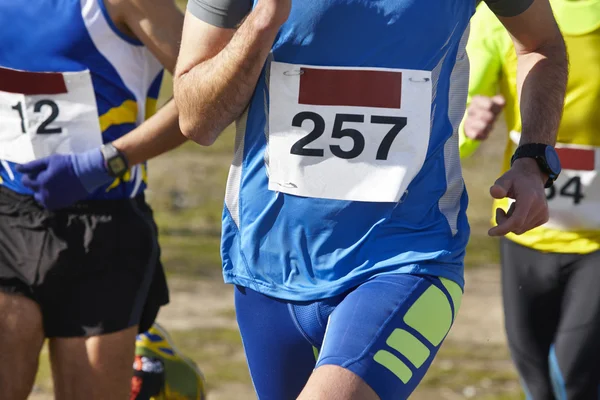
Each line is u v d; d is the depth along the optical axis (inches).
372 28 383.6
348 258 395.9
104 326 501.7
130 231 510.9
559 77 424.5
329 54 387.9
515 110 609.6
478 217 1371.8
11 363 503.2
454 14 389.7
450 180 403.2
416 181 395.2
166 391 575.8
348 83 389.1
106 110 506.0
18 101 503.2
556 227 607.2
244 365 847.7
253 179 405.7
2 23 499.5
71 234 501.0
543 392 636.7
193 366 597.9
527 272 622.5
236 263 417.7
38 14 497.4
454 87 400.2
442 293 388.8
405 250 393.4
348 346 364.2
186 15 398.9
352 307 378.6
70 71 499.5
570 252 604.7
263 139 401.1
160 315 971.3
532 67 428.8
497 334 949.8
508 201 627.5
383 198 391.5
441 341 382.9
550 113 416.8
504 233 385.4
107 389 505.4
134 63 507.5
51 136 503.5
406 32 384.2
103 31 495.8
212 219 1334.9
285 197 399.2
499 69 612.7
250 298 417.4
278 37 389.7
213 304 1010.1
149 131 490.3
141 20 490.6
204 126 393.4
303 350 412.8
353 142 391.5
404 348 367.6
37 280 499.8
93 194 503.8
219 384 800.3
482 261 1189.7
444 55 392.8
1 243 507.2
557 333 611.5
